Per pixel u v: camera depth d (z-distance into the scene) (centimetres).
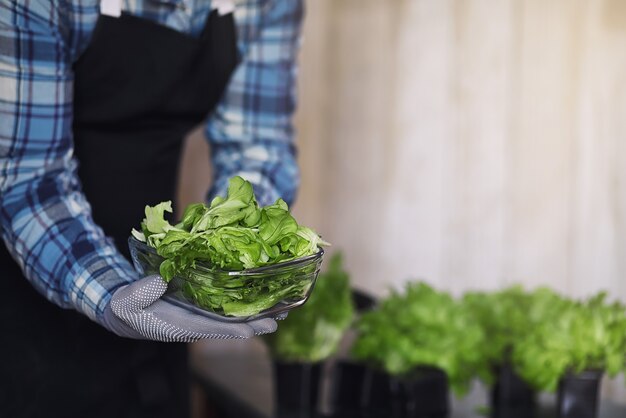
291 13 173
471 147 320
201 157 336
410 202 333
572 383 209
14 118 138
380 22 334
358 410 225
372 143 339
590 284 296
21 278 165
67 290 131
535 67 306
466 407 226
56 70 140
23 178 140
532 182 308
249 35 171
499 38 312
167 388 184
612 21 290
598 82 293
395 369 218
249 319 116
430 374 215
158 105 165
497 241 316
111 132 167
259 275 111
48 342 168
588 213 296
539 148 306
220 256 110
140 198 171
